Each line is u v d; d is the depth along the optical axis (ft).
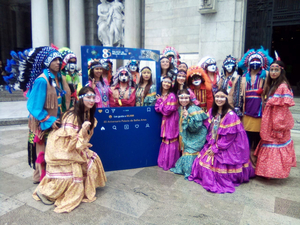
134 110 12.46
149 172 12.28
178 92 11.80
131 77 13.46
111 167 12.37
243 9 25.26
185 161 11.83
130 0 31.35
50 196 8.91
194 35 28.84
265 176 11.07
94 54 11.66
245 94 12.08
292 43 59.06
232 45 25.63
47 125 9.08
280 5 26.02
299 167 13.05
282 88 10.64
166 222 7.99
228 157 10.43
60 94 10.10
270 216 8.39
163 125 12.76
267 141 11.21
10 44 57.72
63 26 40.57
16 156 14.34
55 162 8.87
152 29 31.68
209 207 8.95
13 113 26.05
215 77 15.20
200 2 25.79
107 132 12.11
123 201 9.33
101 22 36.60
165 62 13.82
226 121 10.39
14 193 9.89
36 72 9.42
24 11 57.88
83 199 9.34
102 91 12.75
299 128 19.89
